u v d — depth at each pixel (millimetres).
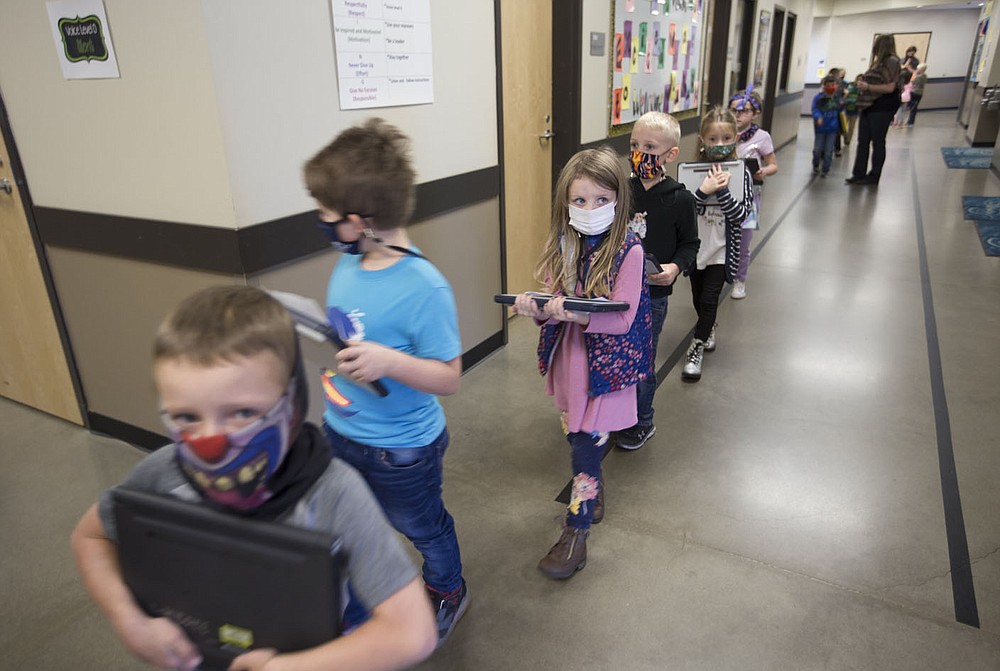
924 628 1739
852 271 4910
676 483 2402
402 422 1334
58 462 2607
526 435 2754
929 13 18828
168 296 2254
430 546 1560
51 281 2598
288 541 647
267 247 2072
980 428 2723
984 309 4059
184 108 1905
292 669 678
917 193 7711
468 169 3068
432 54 2668
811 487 2359
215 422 671
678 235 2361
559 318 1617
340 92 2246
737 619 1785
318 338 994
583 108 4074
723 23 6621
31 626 1822
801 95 13773
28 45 2182
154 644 741
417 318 1223
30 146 2375
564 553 1924
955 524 2146
